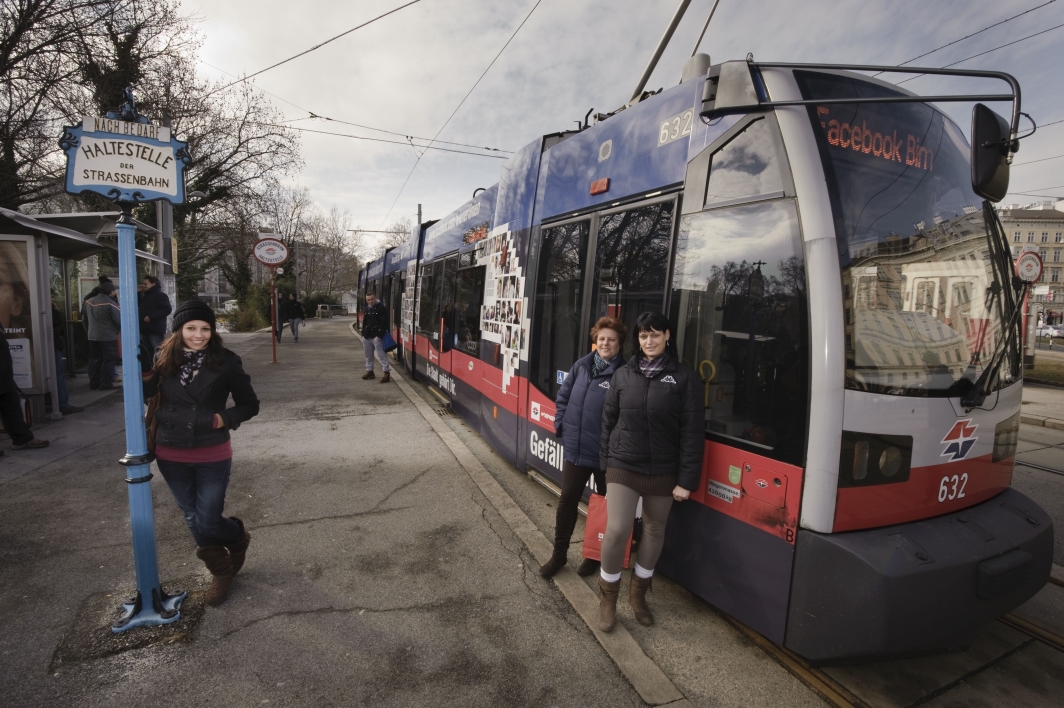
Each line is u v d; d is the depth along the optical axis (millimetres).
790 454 2531
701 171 3119
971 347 2852
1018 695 2715
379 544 4059
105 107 14297
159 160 2885
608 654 2875
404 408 8609
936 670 2879
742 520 2768
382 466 5812
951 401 2676
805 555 2467
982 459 2842
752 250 2760
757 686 2707
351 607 3246
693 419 2797
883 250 2631
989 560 2492
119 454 5980
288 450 6332
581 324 4219
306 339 21516
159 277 11438
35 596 3268
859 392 2445
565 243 4543
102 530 4160
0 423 6773
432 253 10320
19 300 7090
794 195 2582
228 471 3152
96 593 3307
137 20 14750
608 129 4117
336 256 60375
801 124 2641
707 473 2959
